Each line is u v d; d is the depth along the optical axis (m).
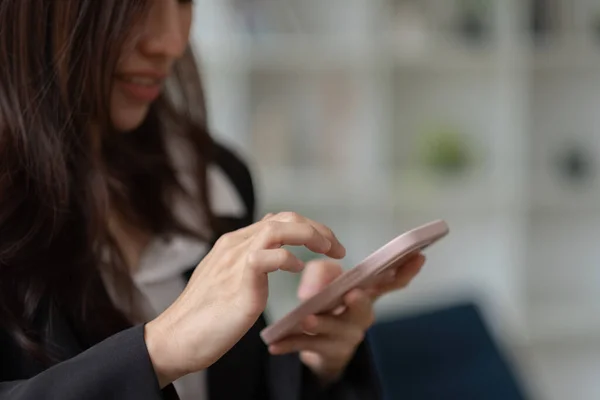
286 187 2.54
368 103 2.58
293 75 2.66
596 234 2.90
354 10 2.65
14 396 0.63
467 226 2.79
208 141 1.11
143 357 0.63
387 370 1.45
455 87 2.75
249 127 2.59
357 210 2.62
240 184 1.18
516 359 2.67
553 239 2.89
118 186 0.97
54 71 0.80
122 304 0.87
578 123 2.83
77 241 0.84
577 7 2.66
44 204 0.81
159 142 1.07
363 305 0.84
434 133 2.67
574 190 2.72
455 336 1.53
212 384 0.93
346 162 2.67
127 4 0.78
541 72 2.80
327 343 0.89
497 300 2.73
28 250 0.80
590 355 2.88
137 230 0.99
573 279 2.91
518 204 2.63
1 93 0.80
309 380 0.95
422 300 2.62
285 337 0.88
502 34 2.59
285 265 0.61
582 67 2.73
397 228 2.77
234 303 0.62
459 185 2.66
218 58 2.43
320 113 2.68
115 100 0.88
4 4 0.78
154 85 0.88
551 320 2.64
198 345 0.63
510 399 1.49
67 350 0.79
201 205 1.06
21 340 0.78
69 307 0.82
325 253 0.67
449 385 1.48
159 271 0.95
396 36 2.54
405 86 2.73
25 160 0.80
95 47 0.79
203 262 0.67
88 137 0.84
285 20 2.51
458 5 2.62
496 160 2.70
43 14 0.79
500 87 2.67
